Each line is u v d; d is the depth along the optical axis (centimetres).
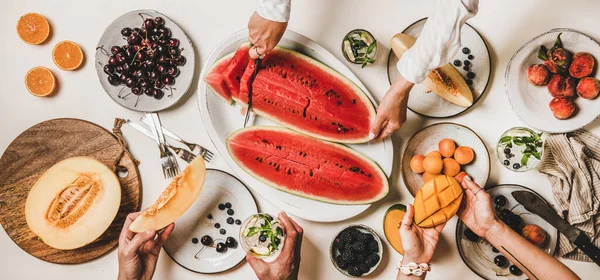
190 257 140
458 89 128
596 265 134
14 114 145
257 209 138
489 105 137
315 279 141
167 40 136
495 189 133
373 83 138
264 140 132
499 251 129
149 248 132
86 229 133
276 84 130
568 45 128
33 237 141
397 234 133
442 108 134
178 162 141
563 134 132
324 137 131
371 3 138
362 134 130
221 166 140
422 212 120
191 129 141
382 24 138
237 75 131
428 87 129
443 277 139
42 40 141
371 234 133
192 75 136
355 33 132
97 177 133
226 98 133
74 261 141
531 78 130
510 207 134
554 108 129
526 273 122
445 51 101
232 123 137
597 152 133
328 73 129
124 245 130
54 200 133
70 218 133
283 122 132
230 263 139
